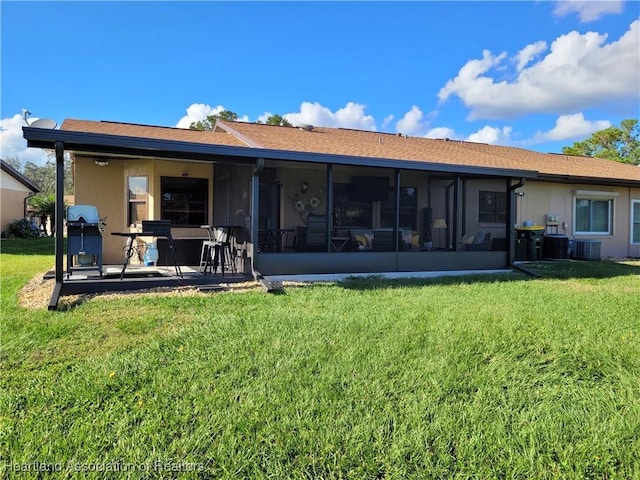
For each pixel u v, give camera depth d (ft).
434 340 12.73
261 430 7.78
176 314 15.66
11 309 16.42
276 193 30.91
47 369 10.46
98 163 30.19
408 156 32.91
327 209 25.75
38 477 6.51
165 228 22.07
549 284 24.64
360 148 33.09
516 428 8.02
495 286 23.44
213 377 9.94
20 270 29.30
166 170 30.71
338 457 7.07
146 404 8.68
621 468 6.95
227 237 24.30
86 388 9.31
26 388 9.39
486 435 7.73
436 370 10.48
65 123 30.19
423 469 6.84
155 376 9.96
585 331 13.99
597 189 43.14
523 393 9.48
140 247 30.50
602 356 11.62
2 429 7.75
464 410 8.59
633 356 11.66
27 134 17.90
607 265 35.12
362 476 6.68
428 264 28.68
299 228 30.71
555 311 17.02
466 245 32.68
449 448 7.38
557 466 6.95
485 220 36.32
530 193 39.75
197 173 31.68
